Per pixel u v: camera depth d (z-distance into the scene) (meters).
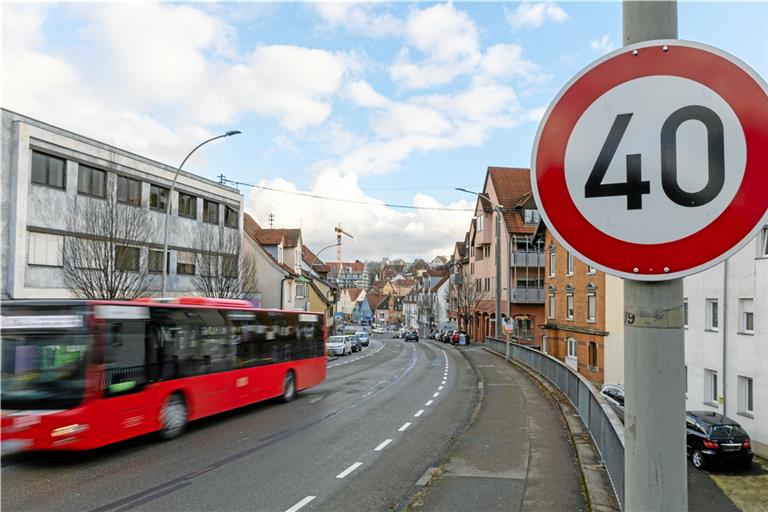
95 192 24.06
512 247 48.94
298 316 17.92
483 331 58.69
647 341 1.78
